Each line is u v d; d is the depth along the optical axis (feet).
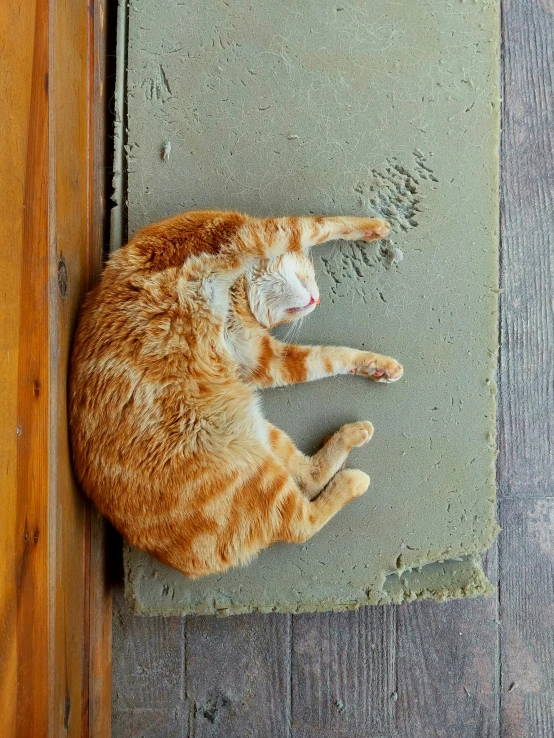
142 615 2.88
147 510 2.54
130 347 2.53
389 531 2.88
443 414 2.89
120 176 2.92
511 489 3.10
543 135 3.10
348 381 2.89
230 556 2.60
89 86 2.84
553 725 3.06
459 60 2.88
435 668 3.07
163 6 2.90
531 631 3.08
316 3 2.89
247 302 2.81
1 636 2.18
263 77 2.90
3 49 2.22
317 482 2.81
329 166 2.89
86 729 2.74
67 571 2.55
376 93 2.89
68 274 2.59
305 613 3.08
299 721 3.06
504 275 3.10
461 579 2.91
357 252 2.89
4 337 2.21
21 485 2.29
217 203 2.90
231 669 3.07
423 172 2.89
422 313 2.89
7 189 2.23
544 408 3.10
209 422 2.57
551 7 3.09
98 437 2.53
